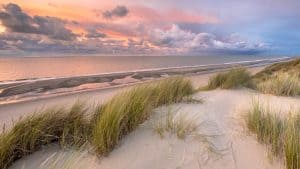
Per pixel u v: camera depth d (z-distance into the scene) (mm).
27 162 2570
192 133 3162
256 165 2553
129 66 54969
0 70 39438
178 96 5012
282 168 2467
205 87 7910
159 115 3811
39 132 2891
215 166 2545
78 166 2455
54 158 2607
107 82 21531
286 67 20172
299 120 3414
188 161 2617
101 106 3914
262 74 15781
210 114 4047
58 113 3398
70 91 15734
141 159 2643
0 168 2441
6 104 10656
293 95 6211
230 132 3301
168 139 3010
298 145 2484
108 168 2482
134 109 3432
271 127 3057
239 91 6660
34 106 10062
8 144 2562
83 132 3203
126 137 3090
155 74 29641
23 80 21797
